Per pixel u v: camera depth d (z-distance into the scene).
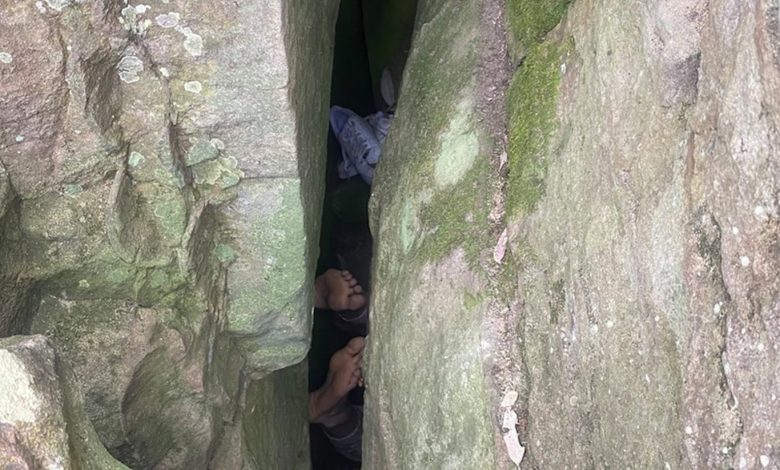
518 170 1.14
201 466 1.41
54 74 1.00
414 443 1.29
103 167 1.10
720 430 0.70
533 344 1.06
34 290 1.17
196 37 1.06
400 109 1.54
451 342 1.18
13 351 0.75
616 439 0.87
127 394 1.22
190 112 1.13
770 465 0.65
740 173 0.67
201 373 1.29
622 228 0.85
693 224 0.73
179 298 1.26
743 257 0.67
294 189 1.24
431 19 1.55
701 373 0.72
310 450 2.19
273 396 1.77
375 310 1.46
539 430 1.04
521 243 1.10
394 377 1.36
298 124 1.21
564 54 1.09
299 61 1.21
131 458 1.29
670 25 0.76
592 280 0.91
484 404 1.11
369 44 2.31
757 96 0.64
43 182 1.09
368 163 2.18
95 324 1.20
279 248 1.31
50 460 0.74
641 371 0.82
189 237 1.20
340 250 2.31
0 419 0.72
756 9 0.64
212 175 1.21
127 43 1.04
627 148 0.85
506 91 1.25
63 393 0.80
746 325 0.67
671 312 0.77
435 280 1.25
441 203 1.30
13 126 1.03
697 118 0.74
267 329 1.42
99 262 1.17
